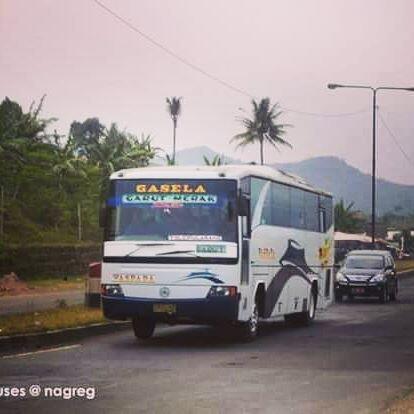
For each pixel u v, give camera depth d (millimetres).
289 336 19844
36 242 44000
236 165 18672
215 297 16828
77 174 50812
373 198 56250
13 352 15758
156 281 16969
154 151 58812
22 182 45688
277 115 81000
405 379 12812
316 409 10359
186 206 17234
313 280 23922
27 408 10164
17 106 48656
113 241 17297
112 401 10688
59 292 33625
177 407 10352
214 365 14297
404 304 33562
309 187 23531
